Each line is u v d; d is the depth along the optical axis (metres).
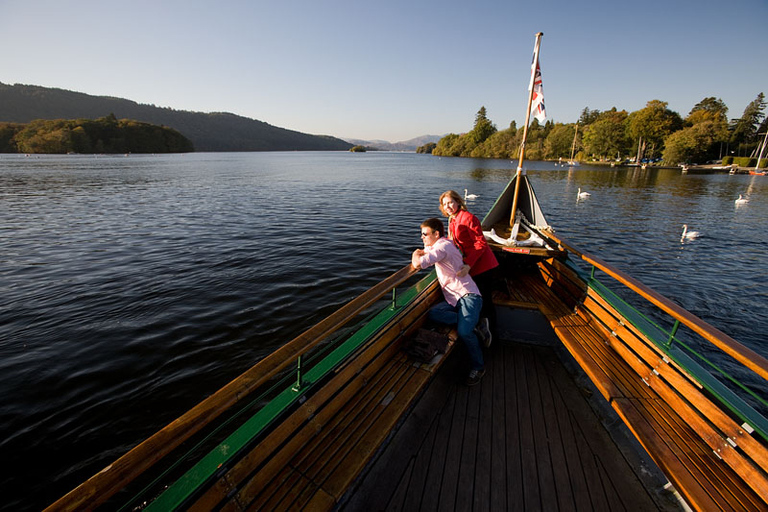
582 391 3.47
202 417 1.60
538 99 6.56
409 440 2.87
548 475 2.57
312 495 1.99
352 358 2.83
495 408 3.24
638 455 2.72
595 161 91.31
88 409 4.82
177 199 24.09
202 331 6.66
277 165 73.44
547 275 5.17
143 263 10.49
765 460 1.90
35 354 5.96
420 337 3.55
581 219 20.67
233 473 1.83
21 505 3.61
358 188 32.09
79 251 11.76
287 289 8.59
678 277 11.26
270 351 6.09
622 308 3.36
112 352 6.02
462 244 3.81
